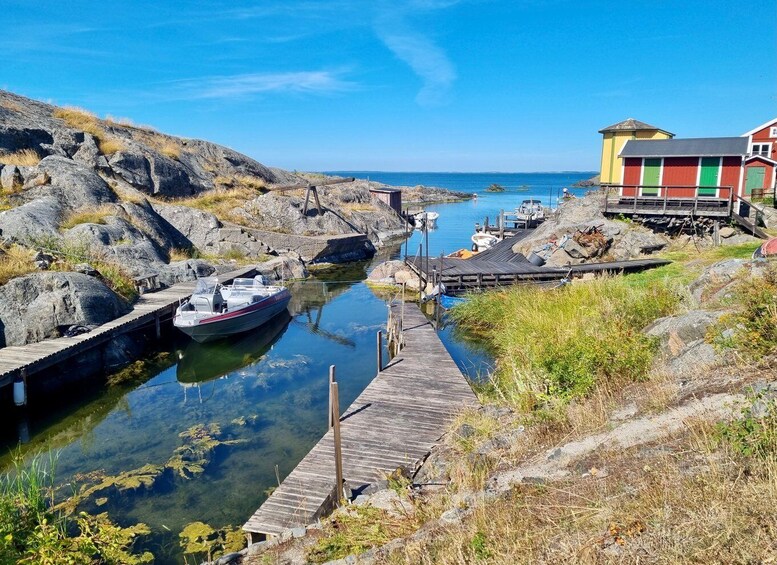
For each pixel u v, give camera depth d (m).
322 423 11.96
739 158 27.77
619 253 25.95
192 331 17.08
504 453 7.45
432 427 10.25
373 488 8.13
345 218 41.62
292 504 7.82
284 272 29.56
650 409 6.62
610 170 38.50
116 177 30.77
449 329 19.41
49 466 10.31
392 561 5.14
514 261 27.20
